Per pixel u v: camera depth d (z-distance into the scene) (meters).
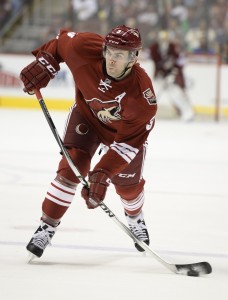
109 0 35.66
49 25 35.44
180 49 31.55
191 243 9.98
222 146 21.95
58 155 18.56
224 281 7.94
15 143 20.48
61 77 29.94
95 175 7.95
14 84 30.38
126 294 7.14
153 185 14.86
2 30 35.16
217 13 35.41
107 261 8.71
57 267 8.22
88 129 8.71
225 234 10.66
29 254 8.34
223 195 14.09
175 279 7.91
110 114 8.28
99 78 8.06
